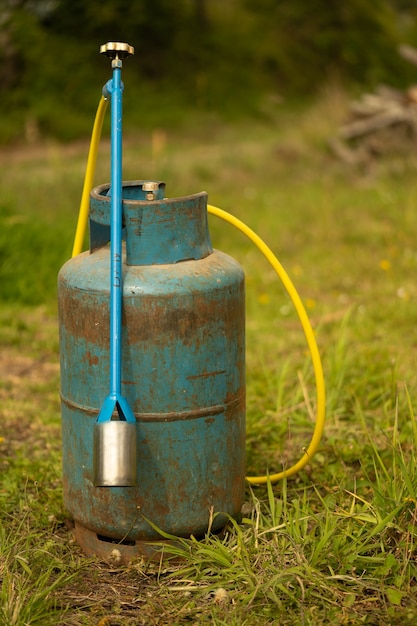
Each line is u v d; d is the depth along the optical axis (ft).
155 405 11.86
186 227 12.06
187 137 64.34
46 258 28.09
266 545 12.10
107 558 12.51
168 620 11.04
